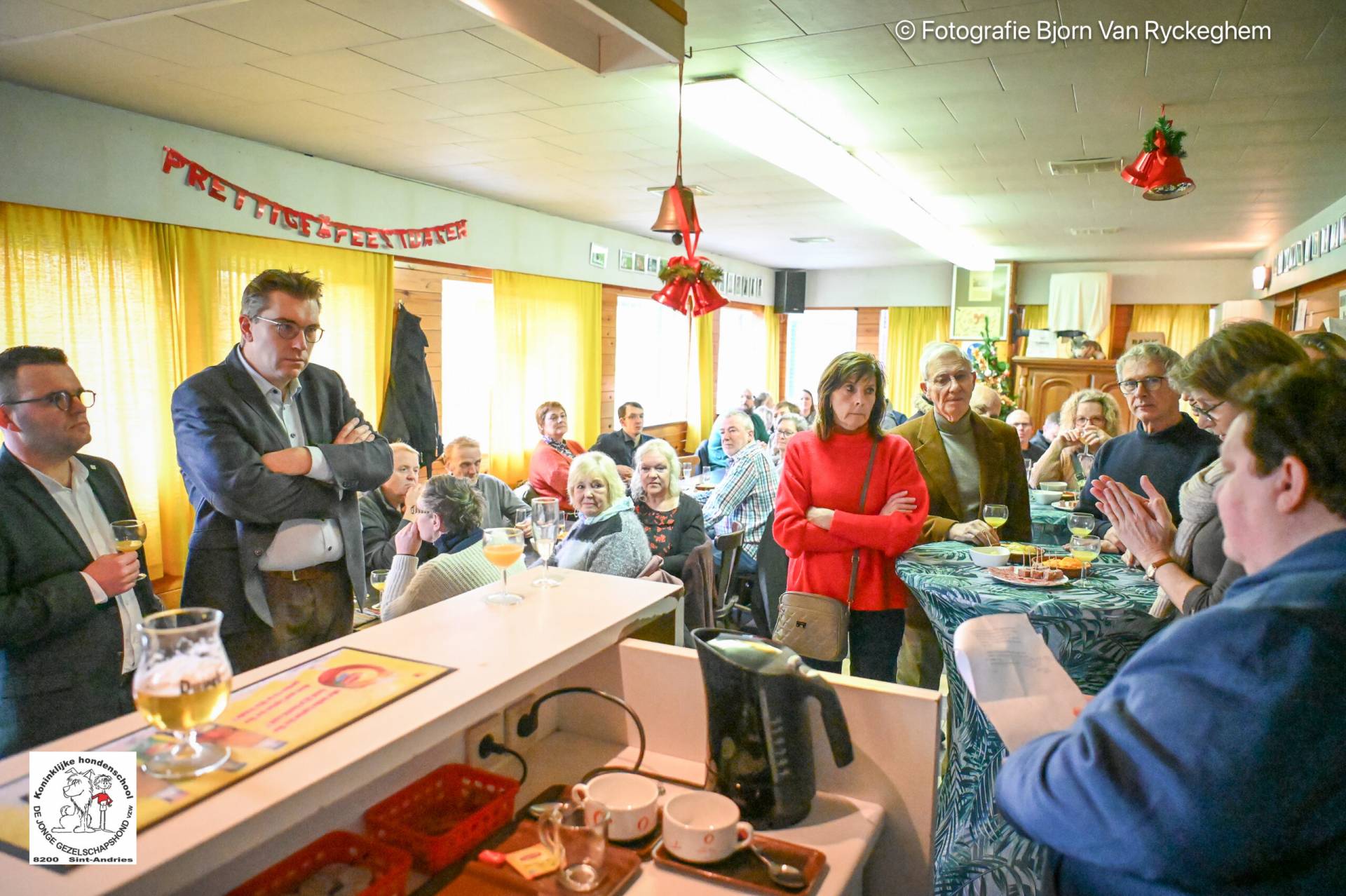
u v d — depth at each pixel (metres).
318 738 0.89
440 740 0.95
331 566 2.00
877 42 3.07
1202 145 4.46
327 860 0.99
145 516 4.07
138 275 3.98
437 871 1.02
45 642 1.74
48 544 1.76
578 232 7.16
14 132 3.49
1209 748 0.69
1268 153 4.59
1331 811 0.67
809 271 10.85
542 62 3.23
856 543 2.23
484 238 6.11
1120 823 0.73
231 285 4.39
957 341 9.80
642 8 1.72
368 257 5.19
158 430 4.10
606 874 1.00
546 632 1.24
